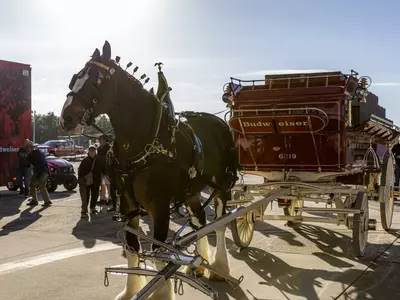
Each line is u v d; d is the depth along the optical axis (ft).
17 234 28.91
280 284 18.35
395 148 49.06
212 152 18.58
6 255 23.13
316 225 31.48
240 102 25.20
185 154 15.17
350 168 24.41
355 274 19.56
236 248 24.84
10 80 49.47
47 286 18.16
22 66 50.65
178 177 14.64
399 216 35.83
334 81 24.58
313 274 19.66
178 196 15.15
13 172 50.37
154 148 14.02
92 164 35.60
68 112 12.87
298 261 21.90
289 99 24.04
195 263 12.46
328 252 23.67
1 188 60.85
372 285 18.07
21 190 51.75
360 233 22.31
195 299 16.69
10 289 17.78
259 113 24.54
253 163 24.76
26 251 24.06
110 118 14.33
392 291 17.35
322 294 17.12
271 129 23.44
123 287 18.03
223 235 19.12
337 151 23.02
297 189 23.62
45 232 29.63
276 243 25.91
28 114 51.62
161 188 14.06
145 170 13.98
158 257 12.78
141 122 14.12
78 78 13.35
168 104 15.35
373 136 29.89
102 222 33.53
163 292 14.58
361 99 24.84
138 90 14.42
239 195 24.98
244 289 17.79
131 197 14.35
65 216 36.27
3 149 49.24
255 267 20.88
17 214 37.35
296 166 23.82
